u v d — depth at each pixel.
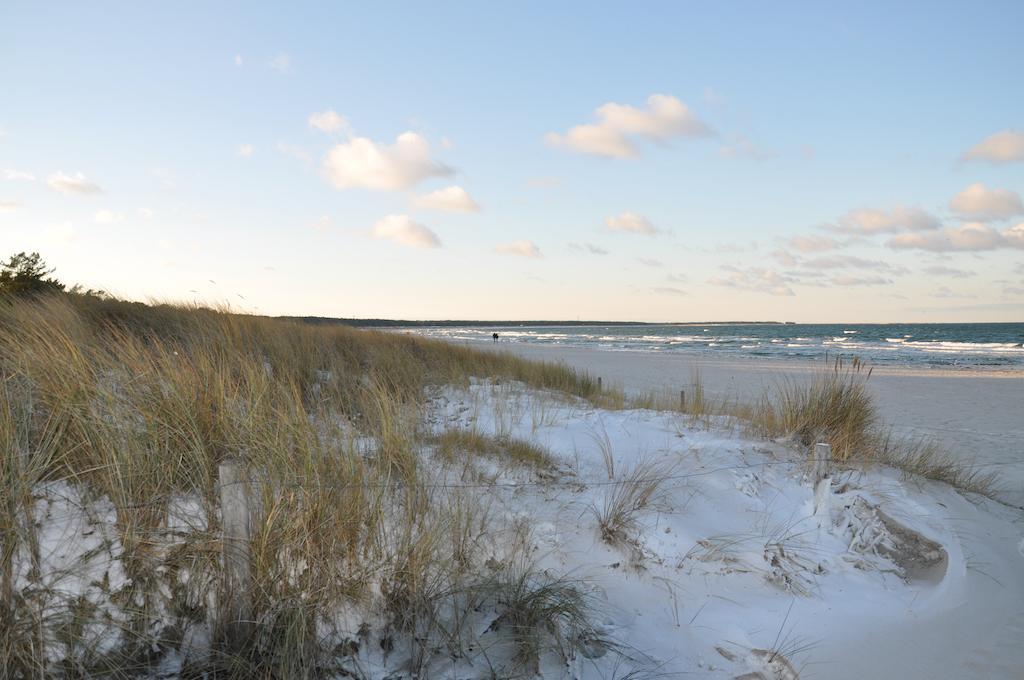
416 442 5.61
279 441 4.03
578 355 41.03
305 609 3.37
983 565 5.35
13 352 4.75
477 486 4.96
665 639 4.04
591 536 4.81
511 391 10.10
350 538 3.78
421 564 3.74
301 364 8.41
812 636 4.24
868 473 6.77
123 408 3.99
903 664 4.01
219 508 3.66
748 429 7.89
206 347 7.14
